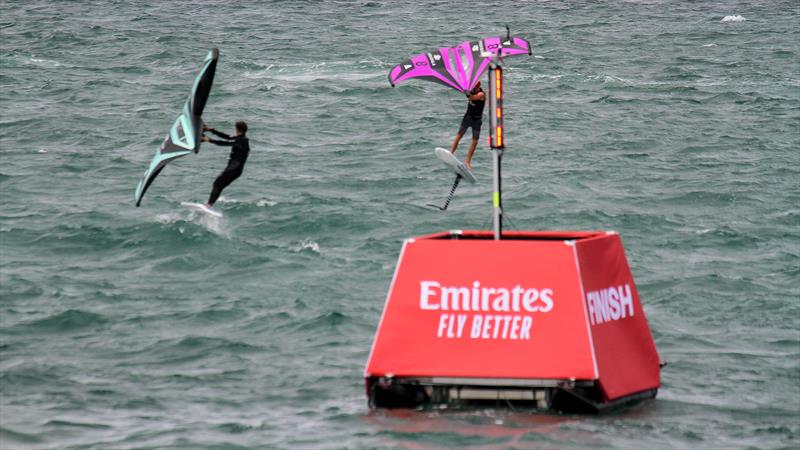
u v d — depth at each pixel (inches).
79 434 1844.2
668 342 2399.1
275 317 2581.2
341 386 2097.7
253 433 1839.3
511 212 3846.0
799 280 2942.9
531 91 7642.7
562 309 1847.9
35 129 5664.4
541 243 1878.7
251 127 5900.6
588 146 5364.2
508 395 1900.8
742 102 7140.8
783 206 3996.1
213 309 2645.2
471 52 2405.3
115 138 5482.3
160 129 5782.5
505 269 1871.3
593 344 1841.8
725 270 3051.2
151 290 2842.0
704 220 3745.1
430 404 1935.3
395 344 1876.2
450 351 1860.2
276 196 4074.8
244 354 2313.0
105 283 2910.9
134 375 2175.2
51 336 2445.9
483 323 1860.2
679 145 5433.1
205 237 3371.1
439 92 7445.9
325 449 1754.4
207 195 4077.3
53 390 2076.8
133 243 3326.8
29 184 4296.3
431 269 1888.5
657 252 3284.9
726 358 2285.9
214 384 2118.6
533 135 5698.8
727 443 1787.6
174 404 2004.2
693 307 2677.2
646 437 1793.8
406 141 5462.6
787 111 6742.1
